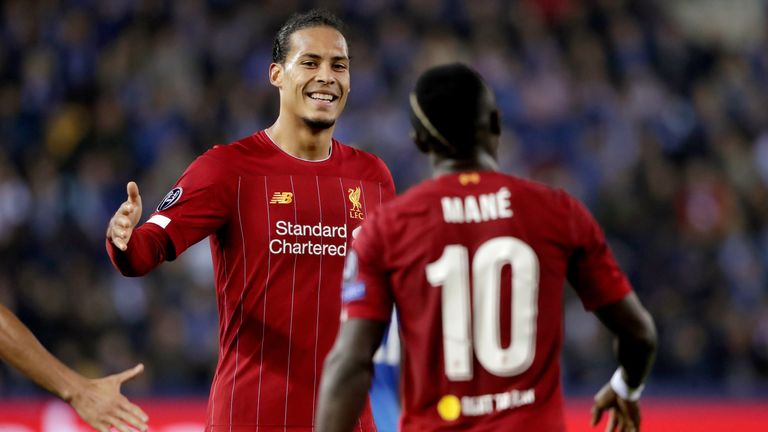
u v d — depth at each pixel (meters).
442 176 12.55
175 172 43.38
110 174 42.59
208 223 16.52
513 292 12.07
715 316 41.09
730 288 43.31
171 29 50.31
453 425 11.92
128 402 13.88
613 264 12.60
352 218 17.12
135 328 37.78
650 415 30.31
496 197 12.34
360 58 49.25
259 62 49.47
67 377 13.72
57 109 46.16
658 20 57.19
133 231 15.77
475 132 12.56
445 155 12.66
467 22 53.12
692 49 55.94
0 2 49.69
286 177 16.97
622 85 52.81
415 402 12.13
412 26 52.28
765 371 40.50
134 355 36.94
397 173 45.44
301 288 16.66
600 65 53.03
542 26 54.44
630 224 44.78
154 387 35.56
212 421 16.72
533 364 12.03
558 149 48.50
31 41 48.69
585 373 37.94
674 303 41.56
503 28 53.47
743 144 50.78
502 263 12.10
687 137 50.69
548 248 12.27
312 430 16.53
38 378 13.63
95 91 47.72
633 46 54.38
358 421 16.59
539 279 12.20
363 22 51.59
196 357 37.22
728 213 46.50
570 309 39.12
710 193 46.44
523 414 11.88
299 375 16.55
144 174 44.00
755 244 45.84
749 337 40.69
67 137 45.16
